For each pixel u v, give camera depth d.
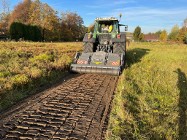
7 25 51.38
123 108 4.75
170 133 4.19
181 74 9.51
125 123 4.26
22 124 4.18
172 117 4.82
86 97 5.85
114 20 10.55
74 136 3.84
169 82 7.70
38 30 35.84
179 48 26.17
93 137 3.84
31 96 5.77
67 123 4.29
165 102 5.77
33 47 16.88
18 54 11.34
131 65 10.47
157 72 9.23
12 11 51.50
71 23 54.09
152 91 6.61
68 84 7.16
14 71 7.31
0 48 13.92
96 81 7.66
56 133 3.92
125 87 6.36
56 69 8.59
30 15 47.16
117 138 3.60
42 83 6.98
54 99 5.60
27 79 6.50
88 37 10.15
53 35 47.44
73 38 55.41
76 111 4.88
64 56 11.47
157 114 4.93
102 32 10.77
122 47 9.94
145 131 4.15
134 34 67.44
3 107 4.89
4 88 5.65
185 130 4.42
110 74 8.57
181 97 6.46
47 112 4.75
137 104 5.45
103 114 4.79
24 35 32.31
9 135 3.79
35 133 3.89
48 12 45.94
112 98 5.86
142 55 15.45
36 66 8.39
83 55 9.12
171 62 12.42
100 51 9.84
